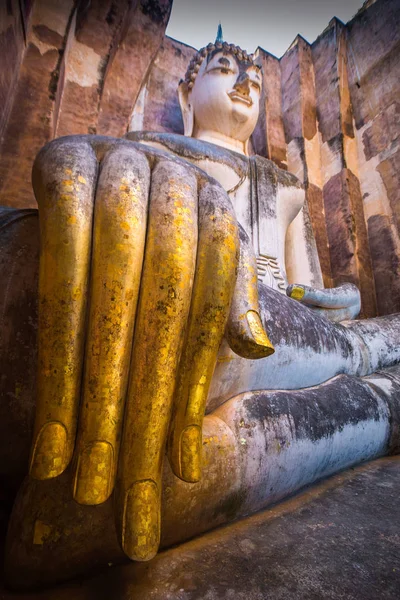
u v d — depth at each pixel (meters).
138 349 0.86
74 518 0.84
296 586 0.80
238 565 0.88
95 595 0.79
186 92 3.94
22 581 0.80
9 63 2.45
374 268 4.60
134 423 0.83
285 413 1.32
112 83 3.58
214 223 1.02
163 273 0.88
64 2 2.91
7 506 1.08
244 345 0.96
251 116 3.60
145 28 3.55
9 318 0.95
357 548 0.95
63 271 0.83
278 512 1.18
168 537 0.96
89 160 0.97
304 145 5.18
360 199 4.88
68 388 0.80
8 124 2.76
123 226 0.87
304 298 2.28
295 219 3.44
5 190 2.72
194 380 0.94
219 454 1.07
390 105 4.76
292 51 5.80
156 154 1.11
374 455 1.66
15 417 0.95
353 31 5.45
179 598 0.77
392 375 2.00
